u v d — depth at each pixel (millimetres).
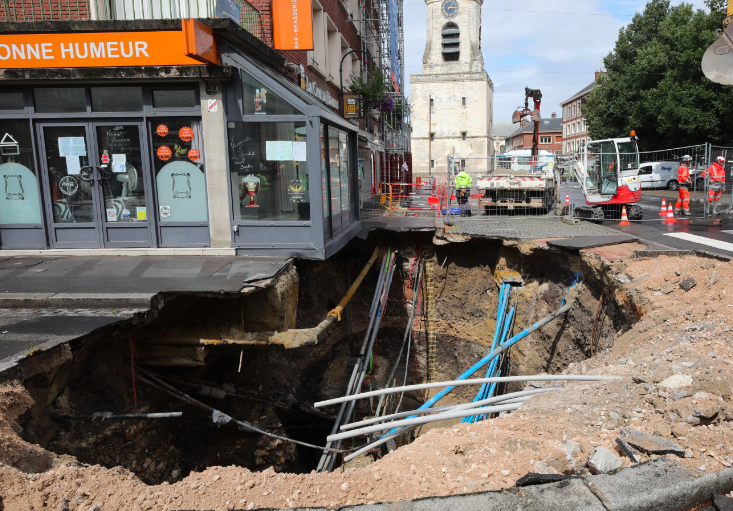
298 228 8180
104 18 8930
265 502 3189
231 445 8609
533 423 4199
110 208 8305
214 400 8320
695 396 4188
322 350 13656
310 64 14125
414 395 14984
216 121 8000
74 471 3355
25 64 7523
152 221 8289
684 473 3336
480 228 14531
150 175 8180
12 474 3139
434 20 51781
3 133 8062
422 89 52781
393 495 3289
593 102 40594
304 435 10977
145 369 6910
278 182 8133
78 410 5391
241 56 7805
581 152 16141
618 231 13016
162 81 7828
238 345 7148
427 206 19688
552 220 16375
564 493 3197
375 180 24500
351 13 21516
